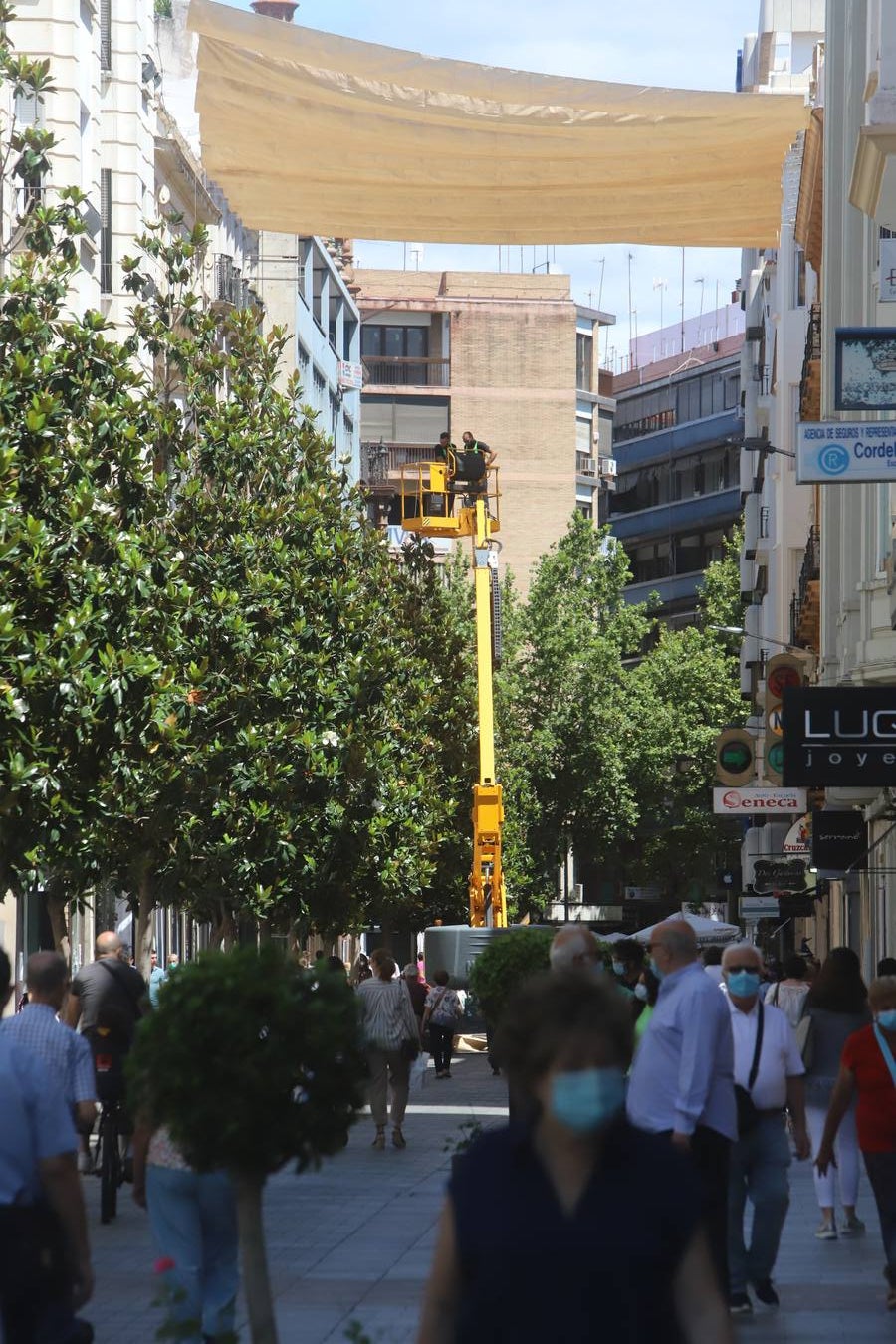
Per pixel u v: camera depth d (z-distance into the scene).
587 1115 6.73
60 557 35.88
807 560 74.75
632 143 38.31
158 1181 15.04
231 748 52.69
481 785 73.44
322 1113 12.59
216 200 97.19
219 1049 12.45
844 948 24.20
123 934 82.81
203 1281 15.32
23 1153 11.33
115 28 74.44
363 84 37.03
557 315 184.00
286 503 54.88
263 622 53.62
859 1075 19.20
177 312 51.25
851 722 35.34
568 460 184.75
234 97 37.03
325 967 13.06
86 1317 18.58
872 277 49.81
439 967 70.44
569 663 141.00
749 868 117.88
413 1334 17.50
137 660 35.28
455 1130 41.59
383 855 74.69
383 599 74.81
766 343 109.81
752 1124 19.03
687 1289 6.76
